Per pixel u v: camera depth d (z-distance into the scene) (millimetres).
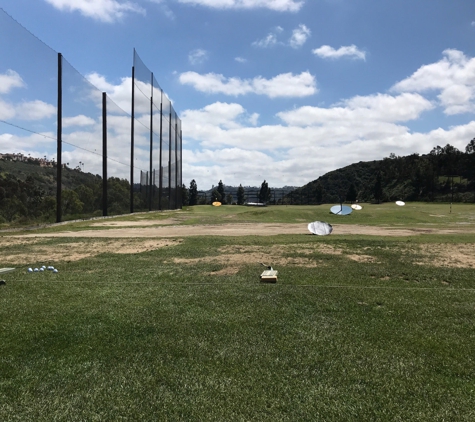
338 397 3850
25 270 9484
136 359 4586
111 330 5410
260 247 13250
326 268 9734
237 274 8984
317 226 21188
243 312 6176
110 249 13102
